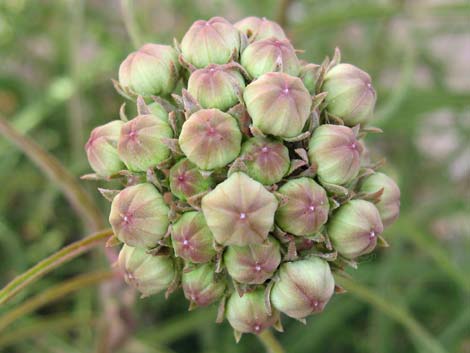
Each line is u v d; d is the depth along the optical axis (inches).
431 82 7.4
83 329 5.5
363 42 7.0
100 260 5.7
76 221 6.6
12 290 3.3
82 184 6.0
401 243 5.7
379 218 3.1
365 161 3.4
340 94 3.2
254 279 2.9
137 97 3.3
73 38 5.8
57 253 3.3
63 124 6.9
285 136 2.9
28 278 3.3
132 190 2.9
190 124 2.8
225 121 2.8
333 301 5.9
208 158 2.8
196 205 2.8
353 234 3.0
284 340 6.0
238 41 3.2
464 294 6.0
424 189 7.2
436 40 7.9
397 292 6.2
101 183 6.0
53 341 5.6
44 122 6.9
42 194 6.5
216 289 3.0
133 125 2.9
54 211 6.6
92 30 6.6
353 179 3.2
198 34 3.2
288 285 3.0
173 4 6.8
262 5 6.1
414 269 6.0
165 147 2.9
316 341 5.9
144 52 3.3
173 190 2.9
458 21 6.9
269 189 2.8
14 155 6.2
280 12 5.2
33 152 4.2
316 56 6.7
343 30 7.0
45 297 4.0
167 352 5.3
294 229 2.9
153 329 5.7
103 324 4.6
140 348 4.9
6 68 6.9
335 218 3.0
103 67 6.5
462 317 5.4
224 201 2.7
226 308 3.1
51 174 4.2
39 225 5.9
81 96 6.3
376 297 4.4
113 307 4.5
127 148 2.9
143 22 6.7
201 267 3.0
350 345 6.5
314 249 3.0
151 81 3.3
